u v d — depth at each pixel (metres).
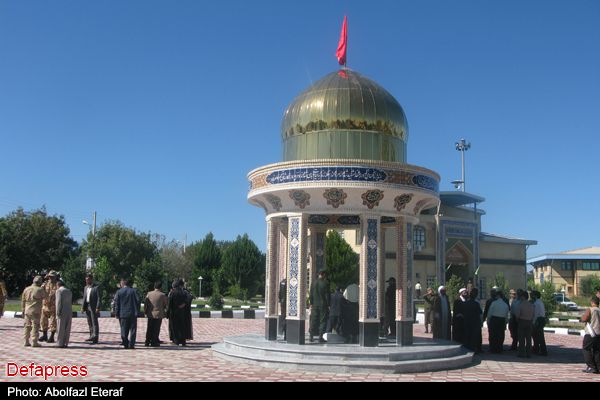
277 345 11.83
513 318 15.09
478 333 14.05
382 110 12.79
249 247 48.12
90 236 44.25
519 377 10.32
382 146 12.74
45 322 14.27
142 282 28.55
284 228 14.38
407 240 12.69
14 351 12.54
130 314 13.53
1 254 40.50
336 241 33.94
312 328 12.71
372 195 11.95
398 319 12.39
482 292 43.53
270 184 12.34
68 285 29.19
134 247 44.62
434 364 10.93
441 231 40.97
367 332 11.67
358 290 13.44
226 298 49.25
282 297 13.97
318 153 12.71
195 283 53.75
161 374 9.82
